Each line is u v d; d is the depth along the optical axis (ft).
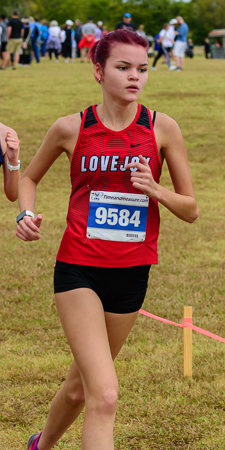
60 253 10.80
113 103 10.43
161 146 10.80
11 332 20.07
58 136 10.85
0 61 104.27
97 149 10.48
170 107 67.05
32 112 65.05
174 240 30.81
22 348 18.71
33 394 15.72
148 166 10.17
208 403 15.11
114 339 11.18
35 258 27.53
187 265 27.07
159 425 14.10
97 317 10.11
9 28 96.99
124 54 10.23
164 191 10.37
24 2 253.44
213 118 62.85
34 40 118.83
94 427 9.25
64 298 10.41
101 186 10.55
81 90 76.54
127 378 16.55
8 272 25.66
